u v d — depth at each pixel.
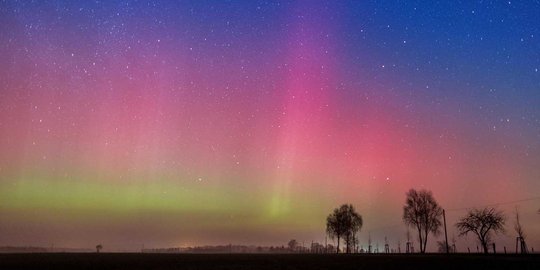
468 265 48.28
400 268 48.25
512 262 50.28
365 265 54.69
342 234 123.31
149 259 73.31
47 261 62.88
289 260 71.69
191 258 80.00
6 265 54.03
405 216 103.56
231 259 76.00
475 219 89.00
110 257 80.94
